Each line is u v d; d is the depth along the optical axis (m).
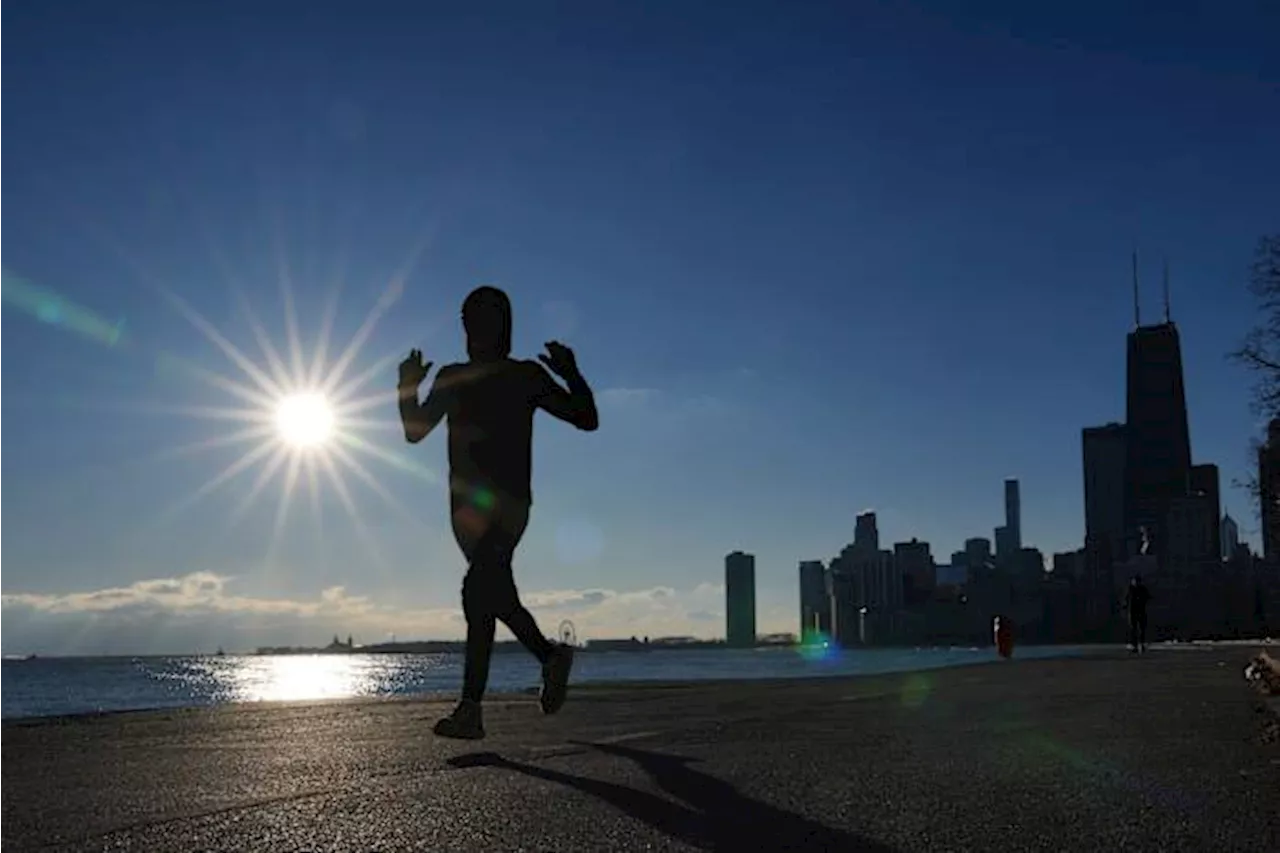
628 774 5.41
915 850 3.73
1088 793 4.84
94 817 4.36
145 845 3.82
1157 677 14.34
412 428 6.57
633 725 8.21
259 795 4.81
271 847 3.77
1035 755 6.16
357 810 4.40
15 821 4.29
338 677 101.19
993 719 8.41
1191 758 5.98
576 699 11.77
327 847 3.76
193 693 65.06
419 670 135.75
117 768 5.86
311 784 5.11
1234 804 4.56
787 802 4.61
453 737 6.57
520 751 6.41
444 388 6.55
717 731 7.67
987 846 3.79
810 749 6.52
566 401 6.68
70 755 6.52
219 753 6.53
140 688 87.00
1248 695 10.64
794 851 3.70
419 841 3.85
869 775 5.38
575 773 5.45
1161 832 4.02
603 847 3.76
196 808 4.50
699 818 4.25
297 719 9.02
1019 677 15.15
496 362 6.61
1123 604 32.06
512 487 6.54
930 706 9.77
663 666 111.62
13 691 85.38
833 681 15.39
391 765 5.78
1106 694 11.00
